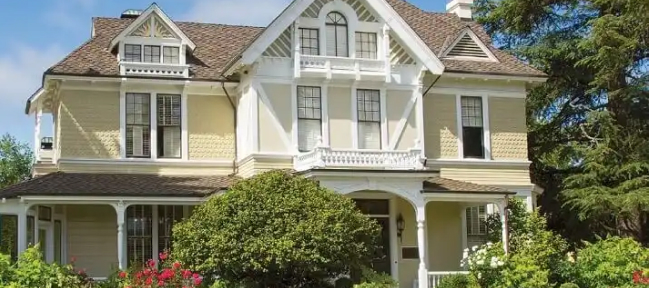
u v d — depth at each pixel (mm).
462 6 35438
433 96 30547
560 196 35625
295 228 20938
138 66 28297
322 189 22453
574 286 23703
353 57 28750
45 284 15945
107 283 19641
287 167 27750
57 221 27469
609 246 25297
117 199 25469
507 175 31109
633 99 34500
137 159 28281
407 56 29547
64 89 27875
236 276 21406
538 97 38219
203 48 31047
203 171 28984
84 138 27922
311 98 28469
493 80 31219
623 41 32781
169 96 29000
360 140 28750
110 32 30422
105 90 28297
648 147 32938
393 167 26750
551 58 36844
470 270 25172
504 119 31469
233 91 29719
